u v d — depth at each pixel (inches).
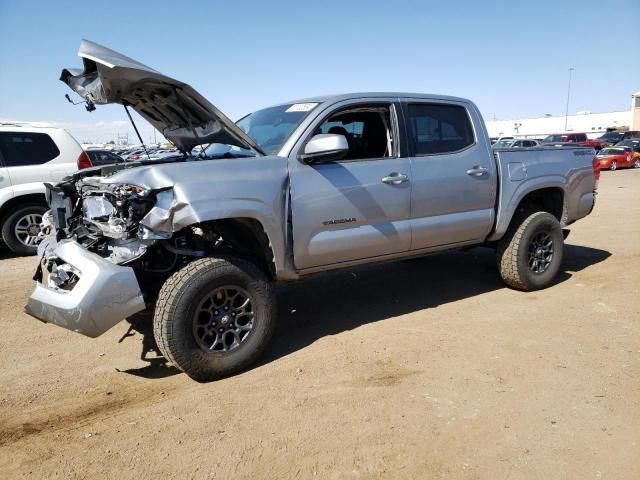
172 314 131.9
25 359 160.1
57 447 113.6
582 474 100.1
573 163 225.8
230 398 131.9
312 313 195.6
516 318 183.8
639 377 137.8
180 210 131.3
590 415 120.0
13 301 217.0
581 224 384.8
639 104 2330.2
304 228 153.8
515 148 208.8
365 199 164.2
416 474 101.3
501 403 126.0
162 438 115.5
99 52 133.0
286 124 165.0
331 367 147.7
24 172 306.0
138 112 171.3
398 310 196.2
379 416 121.6
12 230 307.7
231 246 157.1
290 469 103.7
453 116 192.9
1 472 105.3
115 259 136.6
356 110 170.2
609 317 182.5
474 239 199.9
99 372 150.6
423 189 177.8
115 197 136.3
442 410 123.5
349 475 101.5
